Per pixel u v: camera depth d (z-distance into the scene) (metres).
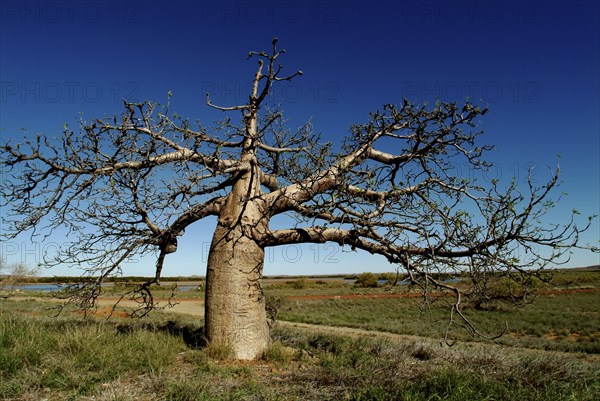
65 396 4.54
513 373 5.64
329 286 60.47
